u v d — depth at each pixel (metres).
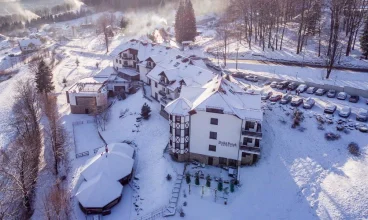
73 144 72.06
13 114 88.31
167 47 97.62
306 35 100.38
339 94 70.50
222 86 58.22
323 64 88.06
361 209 45.41
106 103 86.12
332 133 59.12
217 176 55.09
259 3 110.50
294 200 49.03
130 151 63.06
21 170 54.06
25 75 120.75
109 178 54.59
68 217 51.19
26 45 161.75
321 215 45.94
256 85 80.62
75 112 85.81
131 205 52.78
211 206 49.28
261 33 110.81
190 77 73.00
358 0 106.25
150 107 79.12
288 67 86.94
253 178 53.50
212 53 110.62
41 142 73.44
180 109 56.44
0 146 73.88
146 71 94.94
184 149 58.47
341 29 105.25
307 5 106.56
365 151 54.56
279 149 58.41
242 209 48.53
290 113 65.88
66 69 123.62
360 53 90.38
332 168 52.91
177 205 49.75
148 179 57.16
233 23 139.00
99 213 51.12
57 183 59.47
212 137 56.50
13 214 54.16
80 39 178.62
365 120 61.16
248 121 54.53
